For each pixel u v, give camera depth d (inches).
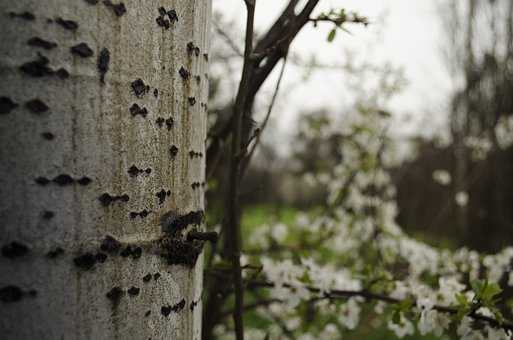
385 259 80.7
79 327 25.1
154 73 26.7
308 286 50.4
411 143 134.9
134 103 26.1
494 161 181.8
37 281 24.7
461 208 189.8
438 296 47.1
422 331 44.9
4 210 24.5
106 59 25.4
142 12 26.2
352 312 54.8
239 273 37.5
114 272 25.8
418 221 204.4
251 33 35.5
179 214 28.1
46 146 24.7
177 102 27.9
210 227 68.6
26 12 24.5
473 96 201.3
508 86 193.8
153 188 26.9
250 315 109.4
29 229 24.6
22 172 24.6
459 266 72.5
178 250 28.0
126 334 26.1
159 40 26.8
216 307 49.6
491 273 67.1
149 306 26.9
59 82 24.8
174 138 27.8
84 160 25.2
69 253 25.0
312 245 84.1
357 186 100.7
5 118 24.5
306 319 71.0
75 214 25.1
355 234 95.5
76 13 25.0
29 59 24.5
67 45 24.9
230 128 48.2
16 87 24.5
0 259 24.5
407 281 51.9
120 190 25.9
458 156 183.9
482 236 185.2
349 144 102.0
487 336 42.4
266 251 77.1
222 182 71.0
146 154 26.6
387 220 106.0
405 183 200.2
